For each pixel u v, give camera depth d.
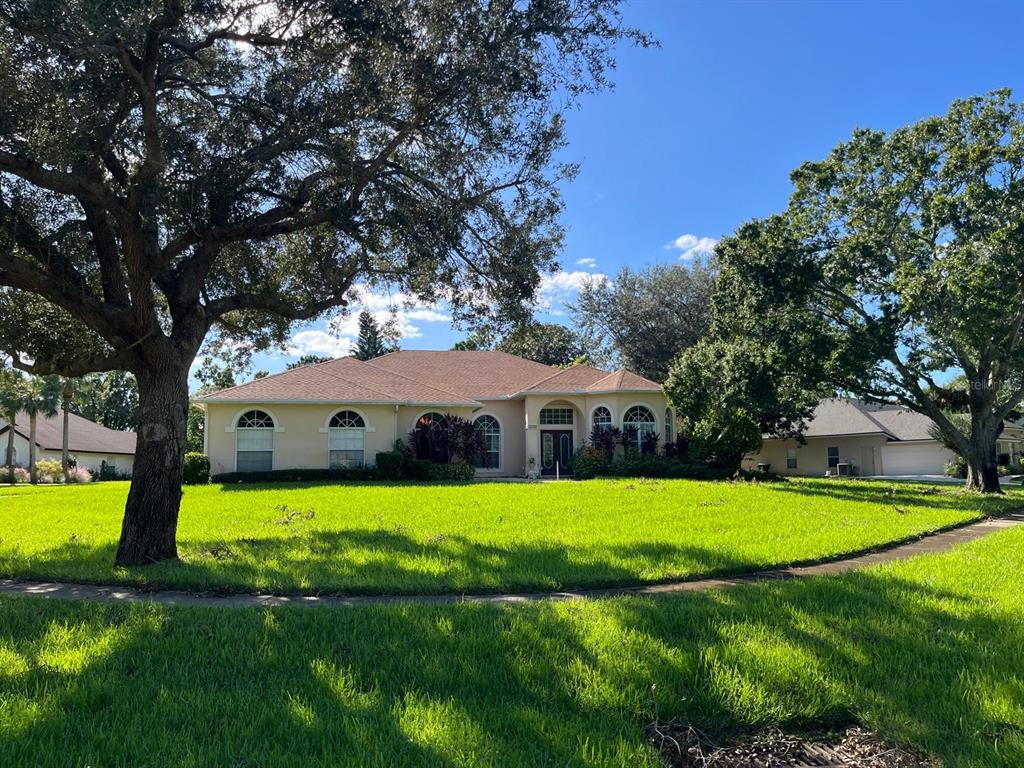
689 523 12.17
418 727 3.79
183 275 9.92
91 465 52.12
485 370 32.88
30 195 9.93
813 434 41.19
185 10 8.48
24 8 7.01
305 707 4.06
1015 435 42.44
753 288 20.84
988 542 10.62
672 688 4.39
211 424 24.59
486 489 19.56
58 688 4.33
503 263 10.91
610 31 9.13
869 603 6.41
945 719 4.01
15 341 10.80
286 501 16.61
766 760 3.70
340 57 8.98
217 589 7.52
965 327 18.50
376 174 10.05
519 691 4.38
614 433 27.39
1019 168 19.44
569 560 8.62
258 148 9.52
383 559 8.73
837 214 21.97
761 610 6.12
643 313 42.69
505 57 8.88
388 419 26.06
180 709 4.05
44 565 8.81
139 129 9.38
